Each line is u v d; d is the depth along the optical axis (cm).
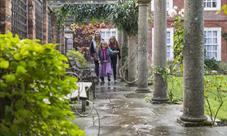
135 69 1639
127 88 1512
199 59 709
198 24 703
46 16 1399
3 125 236
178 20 829
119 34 2111
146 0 1279
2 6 701
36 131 256
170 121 762
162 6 1003
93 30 2962
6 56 242
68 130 267
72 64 1413
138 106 978
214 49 2889
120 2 1731
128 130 672
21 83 242
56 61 251
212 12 2881
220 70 2658
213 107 995
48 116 252
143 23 1298
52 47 249
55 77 255
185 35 714
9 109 238
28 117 241
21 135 248
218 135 634
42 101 247
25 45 245
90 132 648
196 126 706
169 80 1084
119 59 1964
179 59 825
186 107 721
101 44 1841
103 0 1661
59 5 1633
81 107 912
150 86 1538
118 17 1692
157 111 893
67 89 262
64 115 264
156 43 1017
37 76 242
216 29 2878
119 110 905
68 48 2930
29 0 1053
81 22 2061
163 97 1028
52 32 1783
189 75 713
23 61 238
